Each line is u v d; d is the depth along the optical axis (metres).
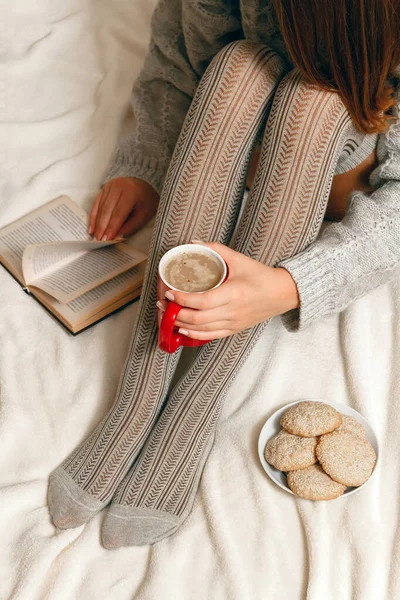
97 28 1.85
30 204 1.54
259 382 1.27
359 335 1.29
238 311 0.98
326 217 1.42
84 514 1.12
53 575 1.07
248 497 1.14
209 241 1.07
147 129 1.50
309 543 1.07
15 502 1.14
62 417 1.24
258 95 1.04
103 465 1.13
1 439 1.21
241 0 1.12
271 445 1.14
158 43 1.43
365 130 1.03
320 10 0.91
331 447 1.10
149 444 1.16
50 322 1.36
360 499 1.10
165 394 1.16
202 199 1.04
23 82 1.77
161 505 1.13
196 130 1.04
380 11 0.89
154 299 1.09
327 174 1.02
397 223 1.06
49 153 1.64
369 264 1.06
